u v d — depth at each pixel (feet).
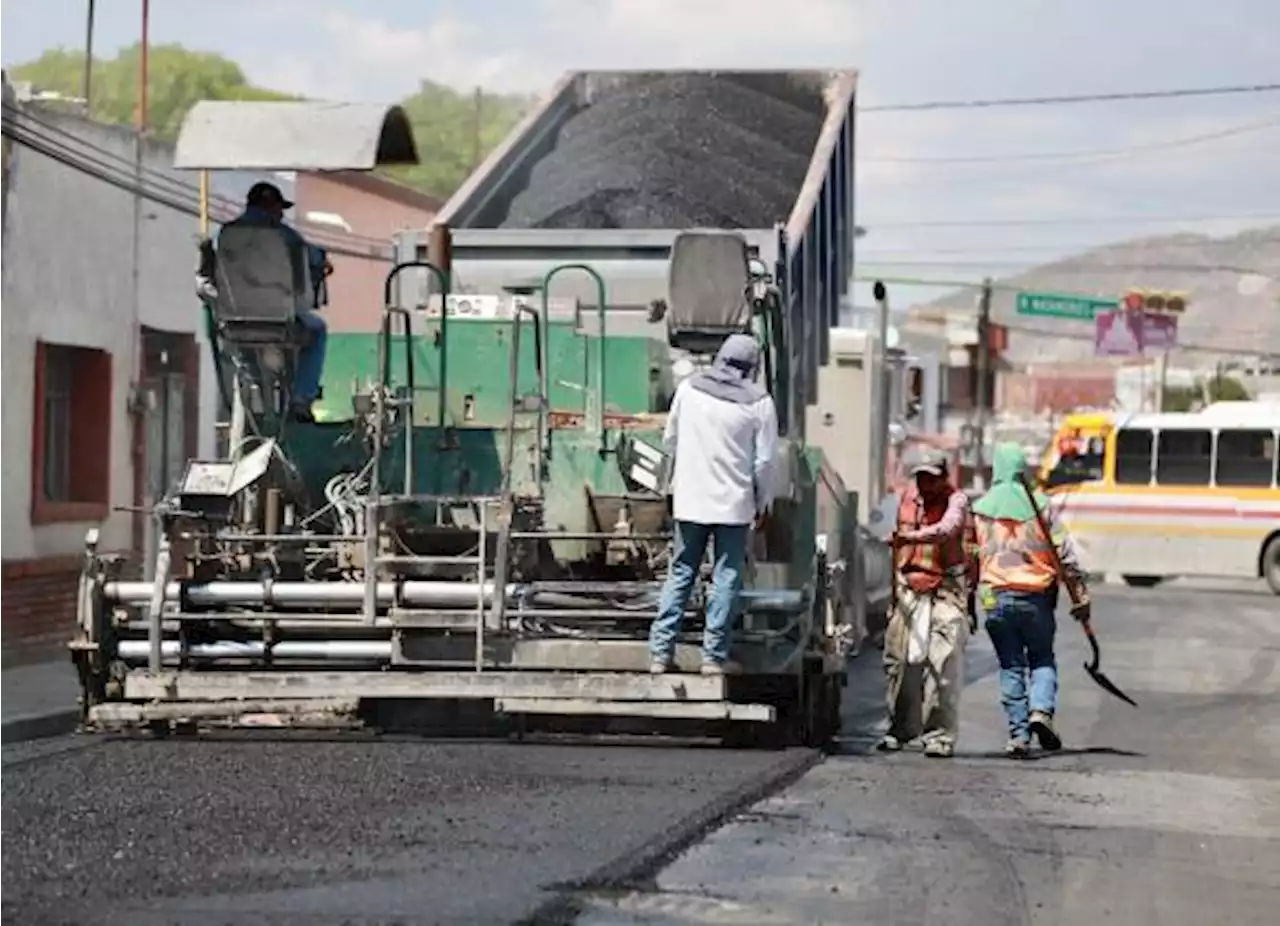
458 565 127.75
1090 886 92.84
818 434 237.66
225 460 134.41
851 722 165.27
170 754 118.42
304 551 132.36
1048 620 140.97
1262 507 412.98
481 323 143.43
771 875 91.04
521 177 201.26
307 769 112.68
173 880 82.89
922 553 137.90
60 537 223.51
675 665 124.88
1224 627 292.40
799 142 214.28
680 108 216.54
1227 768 137.28
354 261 355.15
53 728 158.61
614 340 144.15
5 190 209.87
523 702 123.13
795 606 130.00
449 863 87.92
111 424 237.66
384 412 131.44
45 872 83.76
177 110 568.00
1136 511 422.41
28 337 216.33
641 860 90.94
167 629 127.95
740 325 132.98
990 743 151.33
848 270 225.76
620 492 132.98
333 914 77.66
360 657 126.11
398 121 134.82
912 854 97.60
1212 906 89.61
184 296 258.37
